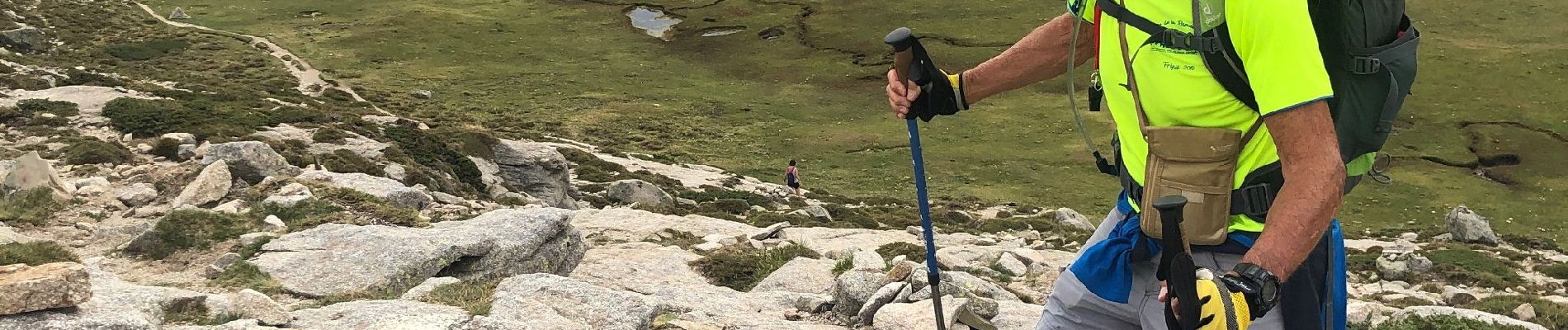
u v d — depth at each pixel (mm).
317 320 7281
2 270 6609
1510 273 29562
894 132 64375
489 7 101312
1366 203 51406
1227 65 2768
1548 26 87812
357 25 92688
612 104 72062
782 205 40781
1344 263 3301
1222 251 2924
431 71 80125
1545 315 17625
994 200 50969
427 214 18141
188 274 11102
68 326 6238
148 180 17406
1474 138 64812
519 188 35156
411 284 10734
